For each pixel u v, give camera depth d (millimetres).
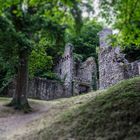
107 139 8250
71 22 8594
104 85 20875
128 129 8367
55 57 32812
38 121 13680
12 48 15500
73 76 29375
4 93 23484
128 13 9273
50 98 25562
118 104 10047
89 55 36750
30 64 24688
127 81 12711
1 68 20219
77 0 8023
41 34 11242
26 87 17828
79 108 11695
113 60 20281
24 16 10812
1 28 11945
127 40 10547
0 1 8891
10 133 12633
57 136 9703
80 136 9047
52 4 8492
